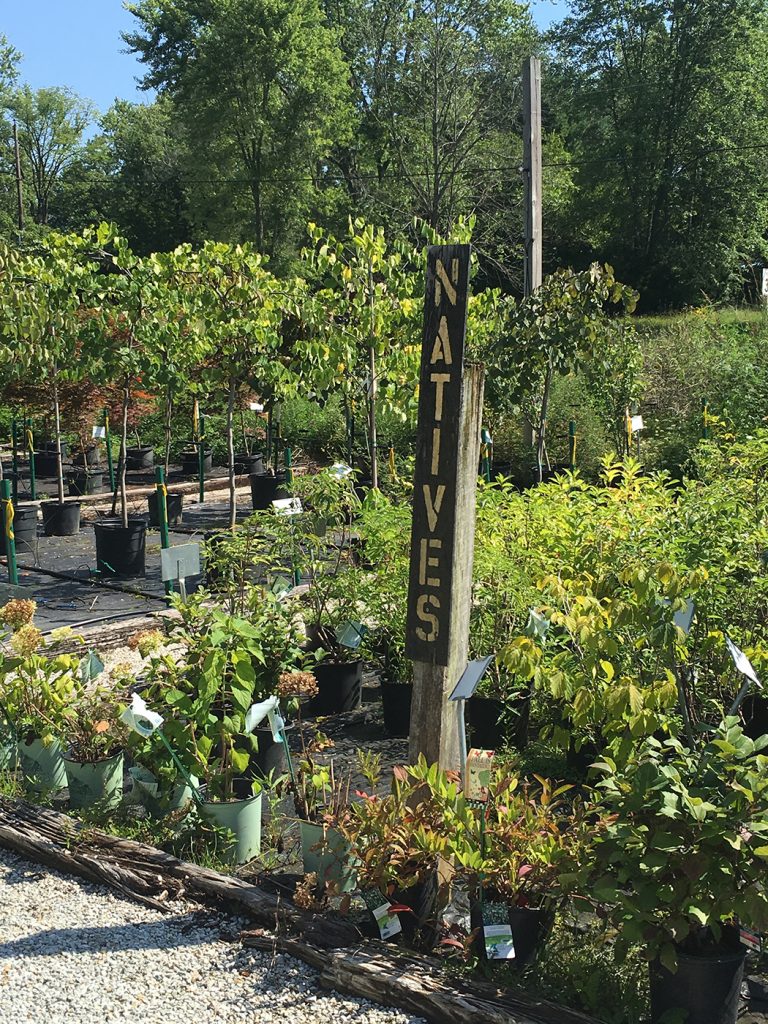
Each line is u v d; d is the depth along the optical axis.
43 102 50.84
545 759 5.46
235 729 4.43
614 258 38.38
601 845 3.09
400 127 35.06
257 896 3.82
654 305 37.75
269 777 4.54
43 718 4.93
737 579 5.27
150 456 17.27
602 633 4.12
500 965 3.36
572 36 38.06
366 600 6.27
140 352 10.20
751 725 5.45
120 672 5.30
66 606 8.91
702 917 2.78
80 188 48.97
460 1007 3.10
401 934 3.58
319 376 9.78
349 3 38.66
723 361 15.18
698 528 5.25
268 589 6.04
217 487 15.55
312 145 34.47
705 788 3.00
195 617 5.01
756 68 35.31
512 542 5.96
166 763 4.52
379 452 15.22
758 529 5.31
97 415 14.20
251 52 33.31
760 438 7.11
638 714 3.75
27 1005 3.30
